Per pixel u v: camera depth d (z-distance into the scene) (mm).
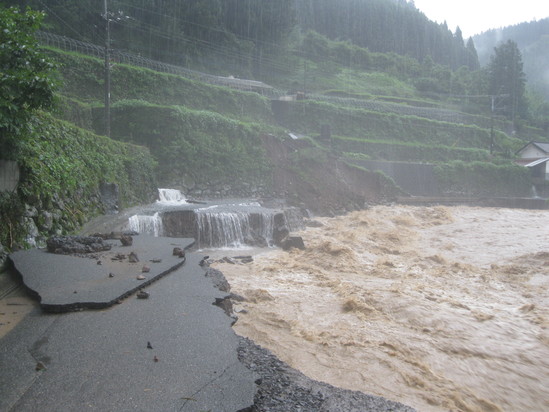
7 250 9531
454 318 10688
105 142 20422
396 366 7848
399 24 123812
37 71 8938
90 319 6488
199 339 5879
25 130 9602
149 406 4219
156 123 29641
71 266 8961
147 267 8844
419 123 60156
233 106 43938
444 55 131000
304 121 50156
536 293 13750
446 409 6605
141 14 50875
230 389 4617
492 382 7738
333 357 8078
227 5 65875
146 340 5777
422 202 41969
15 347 5508
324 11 114812
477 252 21438
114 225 15328
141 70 38219
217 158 31297
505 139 68938
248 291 11945
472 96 83938
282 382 5223
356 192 37969
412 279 15156
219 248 19766
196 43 57031
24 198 10672
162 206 22906
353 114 54219
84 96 34188
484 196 50219
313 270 15750
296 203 32344
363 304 11211
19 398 4320
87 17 43969
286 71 72438
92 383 4641
